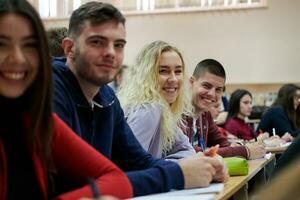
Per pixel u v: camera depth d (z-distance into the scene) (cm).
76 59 137
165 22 630
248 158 223
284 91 440
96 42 134
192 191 122
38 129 98
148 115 180
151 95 188
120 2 631
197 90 245
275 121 429
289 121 431
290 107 432
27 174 97
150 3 633
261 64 606
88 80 137
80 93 138
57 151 104
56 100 127
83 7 138
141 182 116
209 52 619
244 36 611
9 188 95
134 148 152
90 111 140
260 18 607
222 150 214
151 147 183
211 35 619
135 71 199
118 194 103
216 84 245
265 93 613
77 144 107
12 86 95
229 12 614
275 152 278
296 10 596
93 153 109
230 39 614
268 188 45
